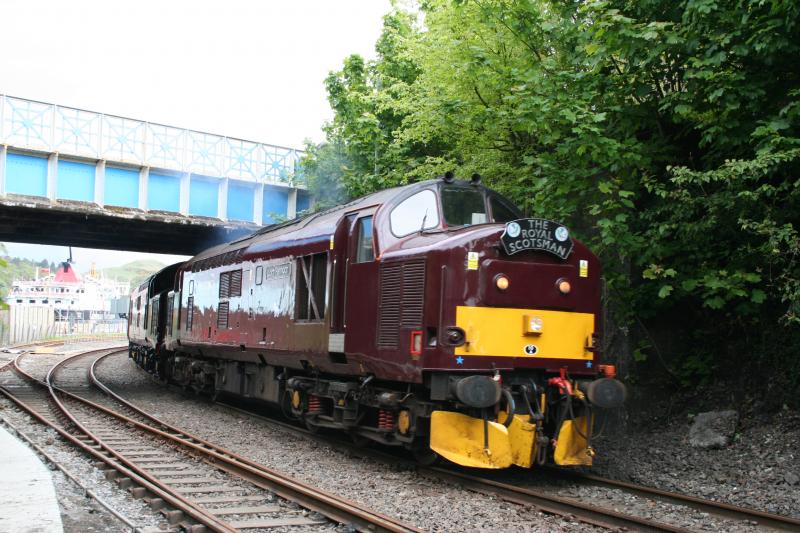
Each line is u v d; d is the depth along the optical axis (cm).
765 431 947
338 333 980
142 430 1207
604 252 1095
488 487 795
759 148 875
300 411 1145
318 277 1049
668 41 906
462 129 1271
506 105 1132
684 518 693
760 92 884
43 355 3516
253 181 2059
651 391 1149
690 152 1083
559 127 1028
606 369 873
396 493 780
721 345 1124
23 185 1777
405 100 1462
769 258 888
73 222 2006
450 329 802
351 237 977
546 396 848
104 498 736
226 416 1441
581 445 848
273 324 1192
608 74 1043
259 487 792
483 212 951
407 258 859
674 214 967
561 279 858
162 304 2159
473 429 809
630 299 1086
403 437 880
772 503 741
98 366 2859
